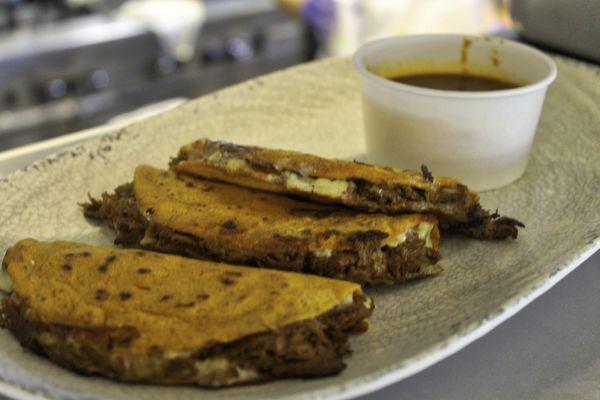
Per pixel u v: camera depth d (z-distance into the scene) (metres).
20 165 0.39
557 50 0.46
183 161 0.35
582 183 0.37
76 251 0.31
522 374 0.30
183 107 0.41
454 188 0.33
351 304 0.29
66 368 0.28
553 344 0.31
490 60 0.41
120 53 0.73
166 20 0.74
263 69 0.85
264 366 0.28
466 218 0.34
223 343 0.28
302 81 0.44
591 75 0.43
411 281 0.33
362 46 0.41
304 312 0.28
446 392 0.29
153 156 0.39
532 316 0.32
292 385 0.28
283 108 0.43
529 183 0.38
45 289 0.30
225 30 0.80
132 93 0.76
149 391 0.27
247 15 0.81
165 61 0.77
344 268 0.31
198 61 0.80
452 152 0.37
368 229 0.32
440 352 0.28
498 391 0.29
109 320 0.28
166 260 0.31
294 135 0.42
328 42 0.81
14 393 0.27
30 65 0.68
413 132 0.37
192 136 0.41
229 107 0.42
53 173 0.37
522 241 0.34
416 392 0.29
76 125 0.74
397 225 0.32
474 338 0.29
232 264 0.32
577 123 0.41
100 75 0.73
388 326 0.31
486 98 0.36
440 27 0.75
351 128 0.42
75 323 0.28
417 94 0.36
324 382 0.27
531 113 0.37
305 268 0.32
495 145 0.37
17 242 0.32
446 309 0.31
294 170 0.33
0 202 0.35
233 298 0.29
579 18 0.44
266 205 0.34
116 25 0.72
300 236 0.32
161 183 0.35
